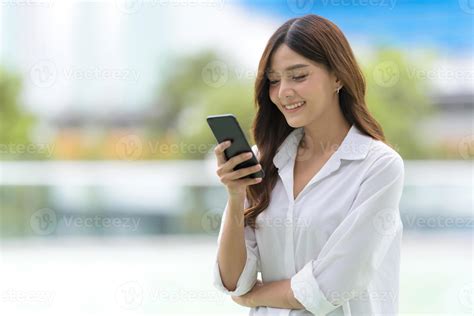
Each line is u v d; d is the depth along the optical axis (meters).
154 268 8.16
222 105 21.28
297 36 2.96
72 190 9.61
